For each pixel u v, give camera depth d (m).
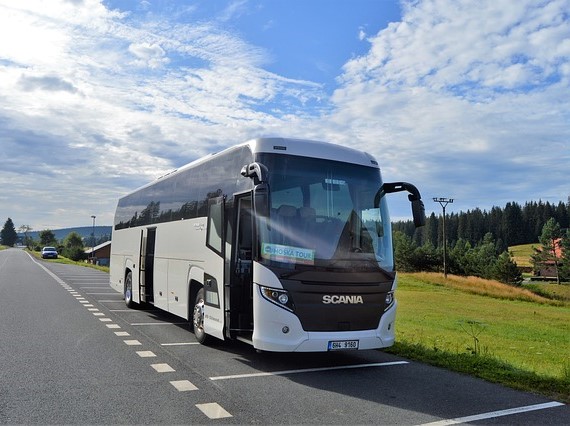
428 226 186.50
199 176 10.83
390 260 8.45
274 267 7.53
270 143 8.34
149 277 14.12
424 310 30.19
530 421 5.83
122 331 11.50
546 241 126.88
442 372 8.23
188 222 11.10
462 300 40.97
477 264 107.00
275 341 7.39
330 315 7.61
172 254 12.12
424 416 5.92
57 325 12.14
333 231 8.06
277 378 7.53
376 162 9.10
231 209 8.88
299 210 7.99
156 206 13.91
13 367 7.77
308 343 7.41
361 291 7.89
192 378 7.35
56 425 5.27
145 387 6.79
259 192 7.46
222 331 8.73
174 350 9.41
